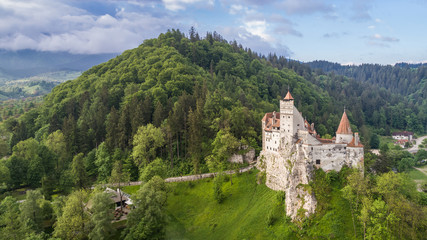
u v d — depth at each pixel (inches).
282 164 3745.1
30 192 3280.0
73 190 4185.5
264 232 3245.6
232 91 7337.6
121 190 4288.9
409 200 3184.1
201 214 3882.9
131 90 6594.5
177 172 4822.8
